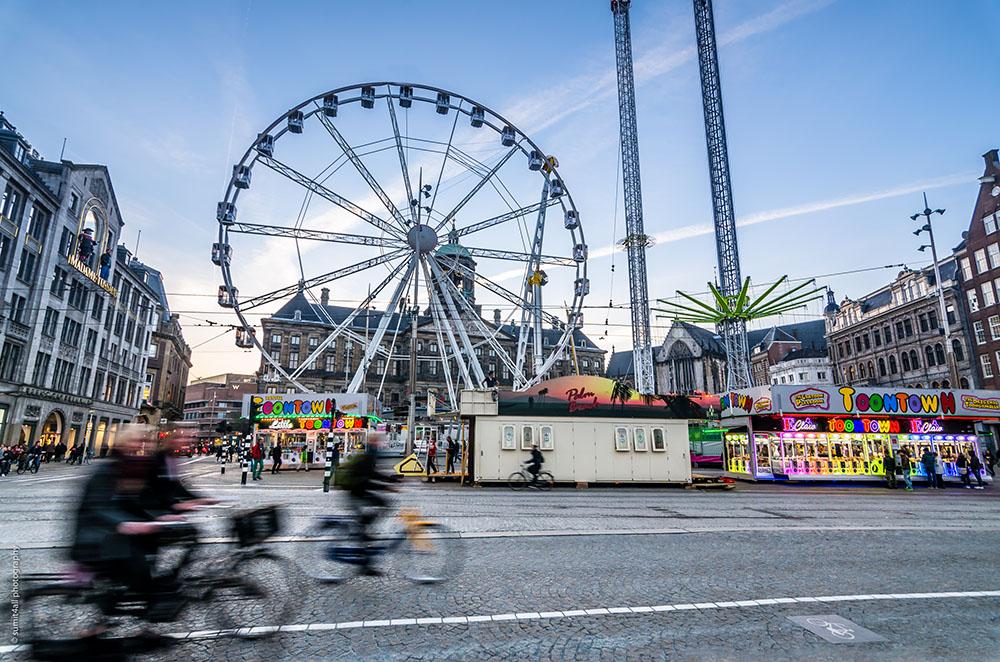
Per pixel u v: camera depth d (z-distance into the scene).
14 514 11.98
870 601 5.94
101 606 4.50
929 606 5.78
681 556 8.20
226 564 5.88
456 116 41.84
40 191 38.88
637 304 60.41
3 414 36.59
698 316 56.12
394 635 4.87
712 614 5.48
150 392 75.31
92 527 4.47
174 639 4.65
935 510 15.09
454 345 45.06
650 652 4.53
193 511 5.69
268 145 36.78
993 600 6.02
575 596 6.07
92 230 47.22
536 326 42.91
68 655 4.25
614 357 145.00
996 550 8.97
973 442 26.31
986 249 48.75
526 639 4.80
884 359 62.53
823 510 14.58
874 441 25.88
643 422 22.34
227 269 36.00
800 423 25.83
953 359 33.88
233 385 159.38
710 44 65.94
